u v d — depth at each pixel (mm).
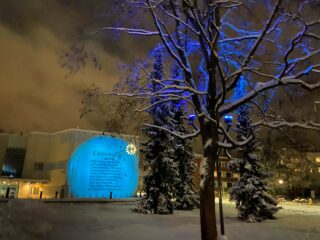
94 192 40375
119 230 12867
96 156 41312
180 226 14812
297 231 14195
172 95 10383
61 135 44688
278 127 9805
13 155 48375
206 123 9977
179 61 10359
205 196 9219
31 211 14984
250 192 18891
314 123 9508
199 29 9234
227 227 15141
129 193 41531
